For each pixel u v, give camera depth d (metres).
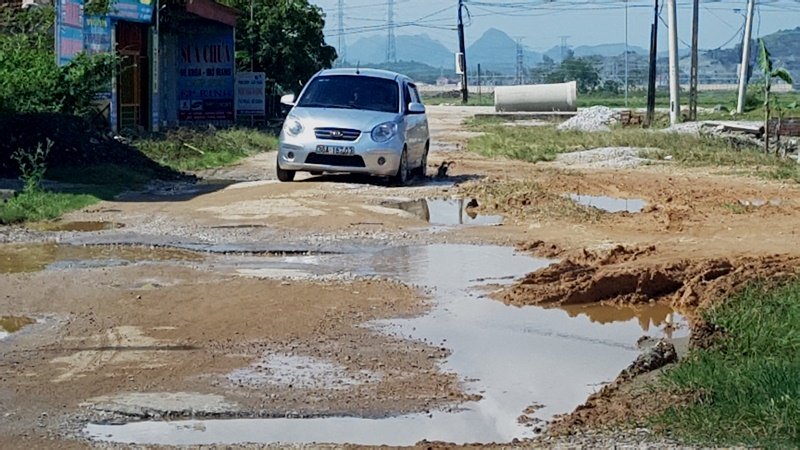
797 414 6.32
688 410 6.57
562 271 10.95
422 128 20.81
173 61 35.47
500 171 23.36
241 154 26.33
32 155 17.86
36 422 6.58
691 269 10.89
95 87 23.45
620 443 6.15
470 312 9.75
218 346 8.33
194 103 36.47
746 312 8.96
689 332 9.25
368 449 6.14
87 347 8.25
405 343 8.59
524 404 7.16
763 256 11.91
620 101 80.19
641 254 12.09
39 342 8.38
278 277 10.93
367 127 18.73
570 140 33.50
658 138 32.09
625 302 10.36
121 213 14.98
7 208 14.44
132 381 7.42
